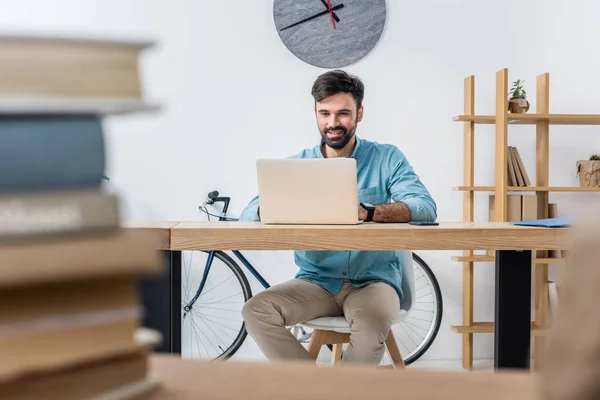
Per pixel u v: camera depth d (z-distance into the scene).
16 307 0.27
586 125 3.41
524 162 3.39
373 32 3.34
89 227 0.28
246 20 3.32
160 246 1.53
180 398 0.32
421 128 3.37
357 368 0.38
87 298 0.29
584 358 0.19
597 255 0.19
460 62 3.38
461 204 3.38
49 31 0.27
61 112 0.28
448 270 3.38
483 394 0.33
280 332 2.05
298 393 0.33
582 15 3.42
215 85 3.32
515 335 1.60
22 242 0.26
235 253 3.34
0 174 0.27
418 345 3.38
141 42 0.29
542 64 3.41
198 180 3.32
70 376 0.29
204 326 3.38
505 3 3.39
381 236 1.52
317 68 3.35
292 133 3.34
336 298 2.21
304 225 1.76
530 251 1.61
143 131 3.30
